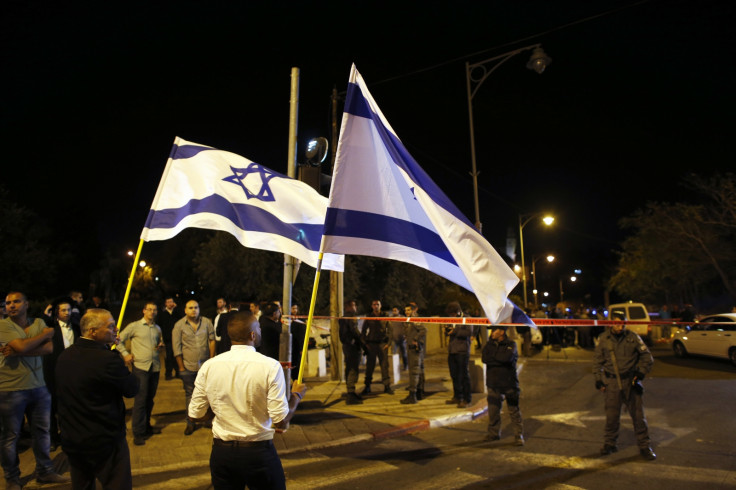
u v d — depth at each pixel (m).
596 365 6.77
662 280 29.92
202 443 6.89
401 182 4.67
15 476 5.13
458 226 4.40
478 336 20.97
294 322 9.23
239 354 3.36
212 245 20.28
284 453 6.68
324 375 13.32
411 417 8.49
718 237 25.94
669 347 23.45
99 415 3.63
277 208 5.85
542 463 6.29
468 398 9.51
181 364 7.33
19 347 5.04
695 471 5.86
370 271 23.67
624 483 5.52
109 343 3.88
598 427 8.20
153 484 5.46
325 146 9.38
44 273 23.92
